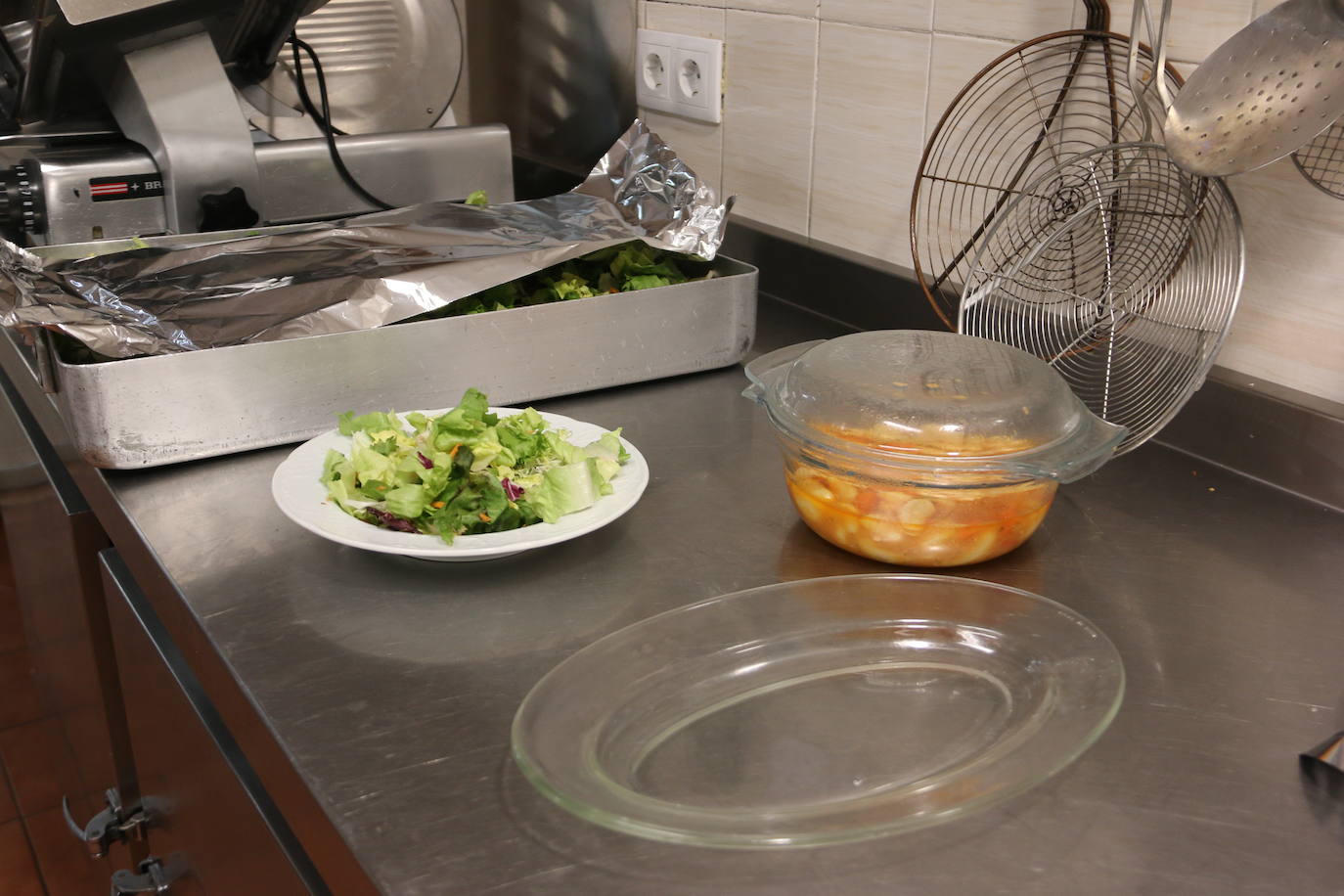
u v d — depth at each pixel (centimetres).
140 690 94
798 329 123
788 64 127
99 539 102
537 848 51
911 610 69
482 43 174
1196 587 73
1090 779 55
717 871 50
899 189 117
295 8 125
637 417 99
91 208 121
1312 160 81
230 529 80
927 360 76
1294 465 85
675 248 106
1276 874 49
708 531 81
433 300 93
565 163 165
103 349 84
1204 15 86
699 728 60
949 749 58
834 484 73
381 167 139
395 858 50
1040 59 98
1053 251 99
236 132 125
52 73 124
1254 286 88
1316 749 56
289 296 92
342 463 79
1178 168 81
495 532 74
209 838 84
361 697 62
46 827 165
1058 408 73
